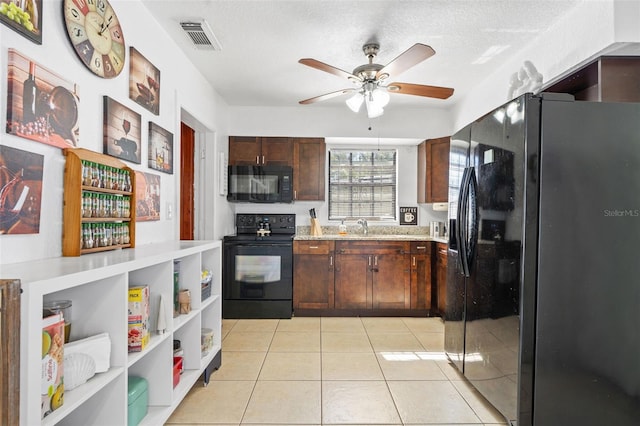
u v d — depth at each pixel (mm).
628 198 1628
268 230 4195
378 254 3789
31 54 1271
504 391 1766
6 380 791
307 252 3770
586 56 2023
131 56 1947
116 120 1785
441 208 3953
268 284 3707
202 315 2438
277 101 3928
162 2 2074
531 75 2500
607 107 1629
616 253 1625
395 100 3869
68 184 1426
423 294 3801
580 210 1620
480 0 2049
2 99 1153
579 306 1623
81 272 1061
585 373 1627
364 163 4461
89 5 1585
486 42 2547
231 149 4000
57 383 1029
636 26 1828
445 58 2818
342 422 1832
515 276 1682
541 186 1613
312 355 2711
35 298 883
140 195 2049
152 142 2166
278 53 2744
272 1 2074
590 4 1991
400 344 2959
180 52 2658
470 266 2170
